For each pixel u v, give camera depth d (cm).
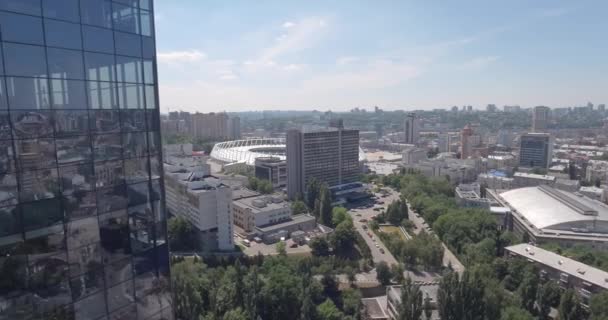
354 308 16038
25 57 3469
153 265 4769
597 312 13862
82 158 3956
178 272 15100
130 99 4388
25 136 3506
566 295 13975
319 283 17050
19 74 3438
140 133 4528
